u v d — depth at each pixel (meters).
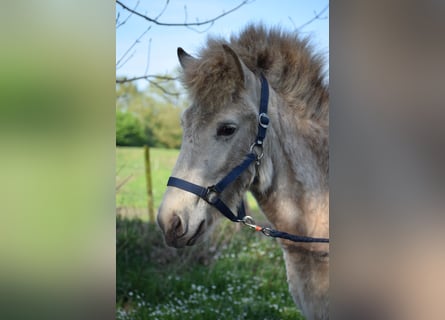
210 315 3.28
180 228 1.94
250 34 2.25
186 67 2.09
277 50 2.22
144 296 3.53
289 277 2.28
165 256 3.91
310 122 2.21
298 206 2.16
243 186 2.04
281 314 3.32
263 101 2.08
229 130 1.97
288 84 2.21
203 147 1.97
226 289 3.65
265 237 4.12
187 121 2.00
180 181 1.96
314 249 2.18
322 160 2.20
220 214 2.08
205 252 3.95
